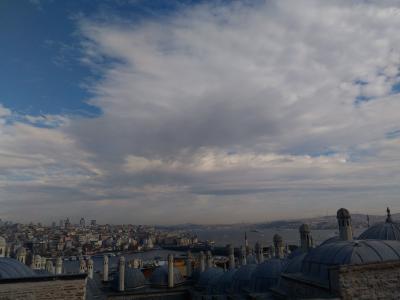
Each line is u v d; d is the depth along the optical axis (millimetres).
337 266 24672
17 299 22984
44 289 23531
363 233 44531
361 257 27172
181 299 69312
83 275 24469
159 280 72375
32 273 36250
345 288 24266
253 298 39062
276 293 36781
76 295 23953
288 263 39219
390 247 28656
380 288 24688
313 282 29141
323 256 30484
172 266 72750
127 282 70125
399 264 25453
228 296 46438
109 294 66188
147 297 67812
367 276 24734
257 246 70562
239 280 51438
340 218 40969
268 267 46562
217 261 120625
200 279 69125
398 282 25094
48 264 75625
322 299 24328
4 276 31641
